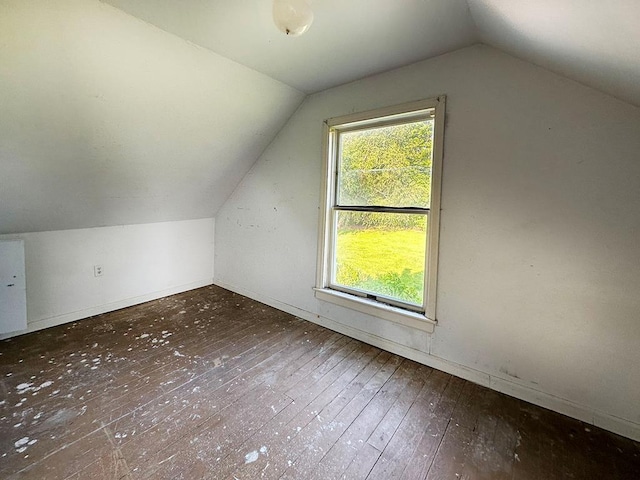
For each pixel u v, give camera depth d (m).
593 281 1.68
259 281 3.48
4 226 2.38
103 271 3.05
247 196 3.50
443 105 2.07
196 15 1.62
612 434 1.65
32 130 1.85
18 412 1.67
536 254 1.83
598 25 0.98
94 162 2.29
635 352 1.60
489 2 1.29
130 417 1.67
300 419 1.70
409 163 2.32
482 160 1.96
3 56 1.48
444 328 2.19
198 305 3.35
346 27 1.73
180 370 2.13
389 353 2.44
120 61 1.79
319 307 2.92
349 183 2.68
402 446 1.54
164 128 2.36
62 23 1.50
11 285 2.41
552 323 1.81
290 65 2.21
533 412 1.81
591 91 1.62
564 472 1.42
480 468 1.43
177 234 3.63
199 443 1.51
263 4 1.53
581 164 1.67
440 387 2.03
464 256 2.07
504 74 1.85
